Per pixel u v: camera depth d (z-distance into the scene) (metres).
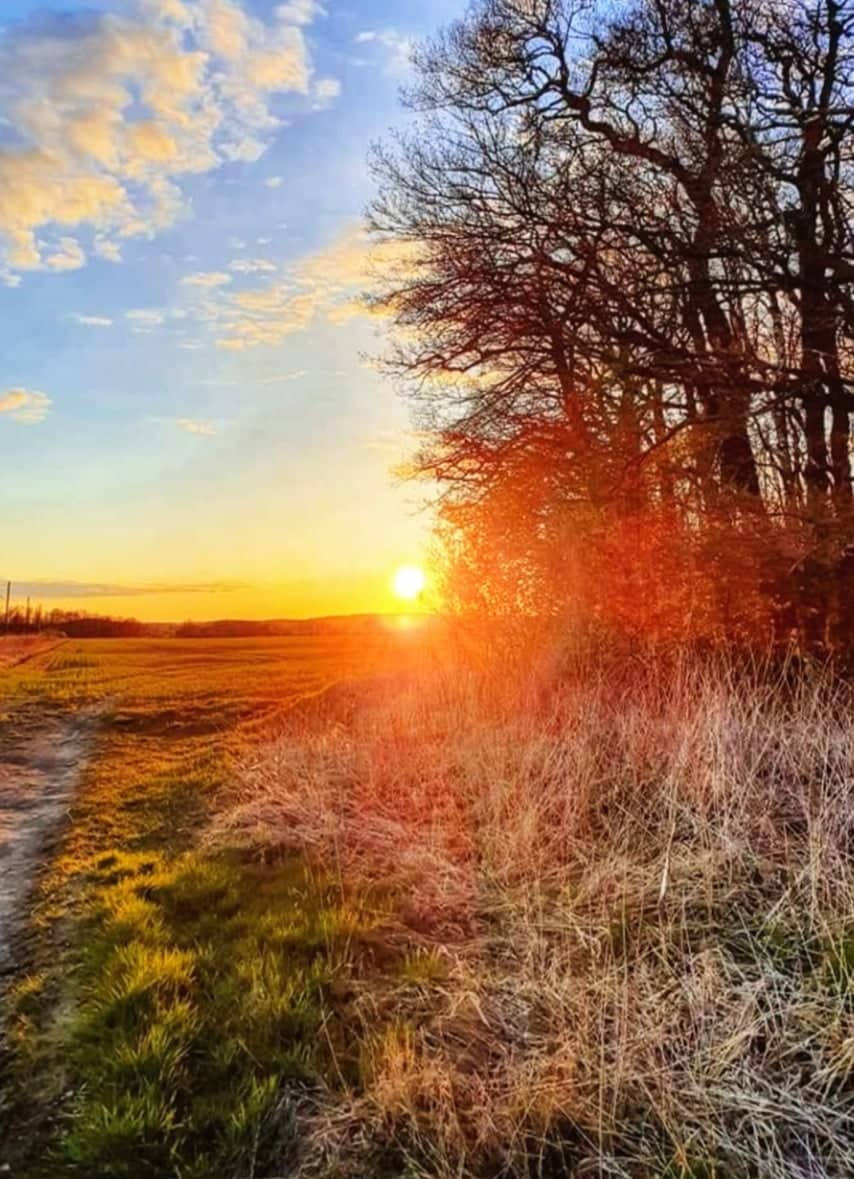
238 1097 2.57
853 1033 2.61
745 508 8.04
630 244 8.97
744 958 3.21
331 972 3.27
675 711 5.54
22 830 5.93
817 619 7.36
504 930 3.66
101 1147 2.37
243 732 9.10
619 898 3.74
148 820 5.91
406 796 5.69
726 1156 2.25
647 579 7.96
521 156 9.69
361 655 18.55
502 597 9.23
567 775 5.05
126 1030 2.92
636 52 9.52
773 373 8.44
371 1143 2.37
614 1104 2.44
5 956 3.76
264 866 4.67
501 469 9.80
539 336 9.81
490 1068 2.68
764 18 8.95
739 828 4.03
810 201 8.23
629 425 8.51
